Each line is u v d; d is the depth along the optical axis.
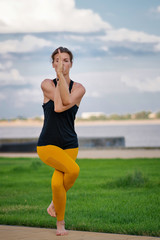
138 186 8.88
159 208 6.36
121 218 5.63
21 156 20.47
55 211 4.50
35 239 4.23
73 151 4.45
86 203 6.97
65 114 4.34
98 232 4.71
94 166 13.49
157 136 78.00
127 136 81.06
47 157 4.34
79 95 4.41
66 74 4.43
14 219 5.59
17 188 9.12
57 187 4.35
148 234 4.66
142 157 17.75
